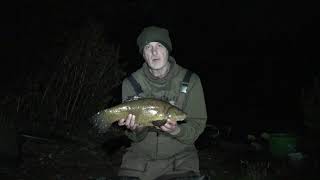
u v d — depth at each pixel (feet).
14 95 34.22
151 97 13.61
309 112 47.57
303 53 78.74
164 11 76.43
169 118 12.71
